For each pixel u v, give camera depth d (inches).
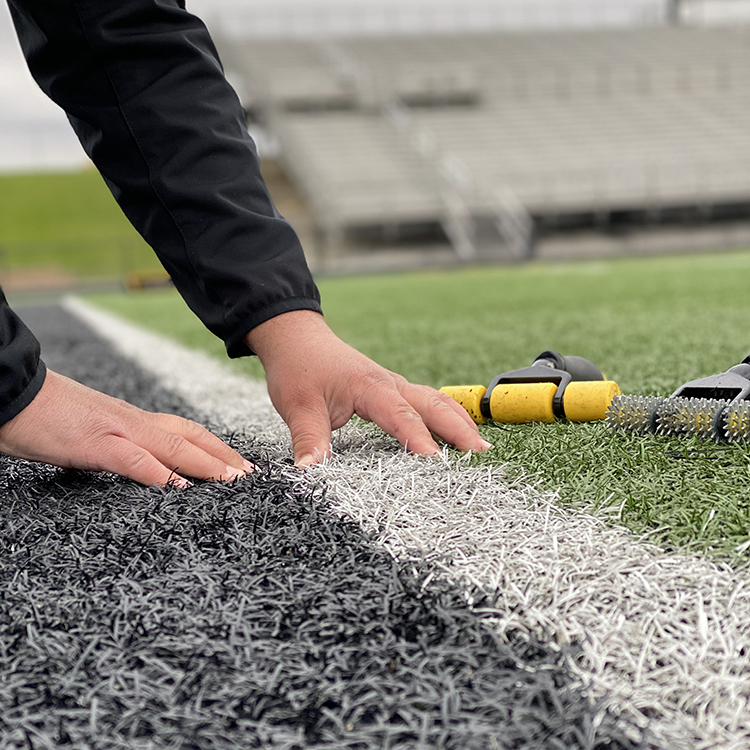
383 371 50.6
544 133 797.2
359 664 26.3
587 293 261.6
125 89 49.4
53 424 43.6
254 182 51.8
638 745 22.2
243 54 941.8
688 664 25.6
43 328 231.8
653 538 35.5
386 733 22.7
